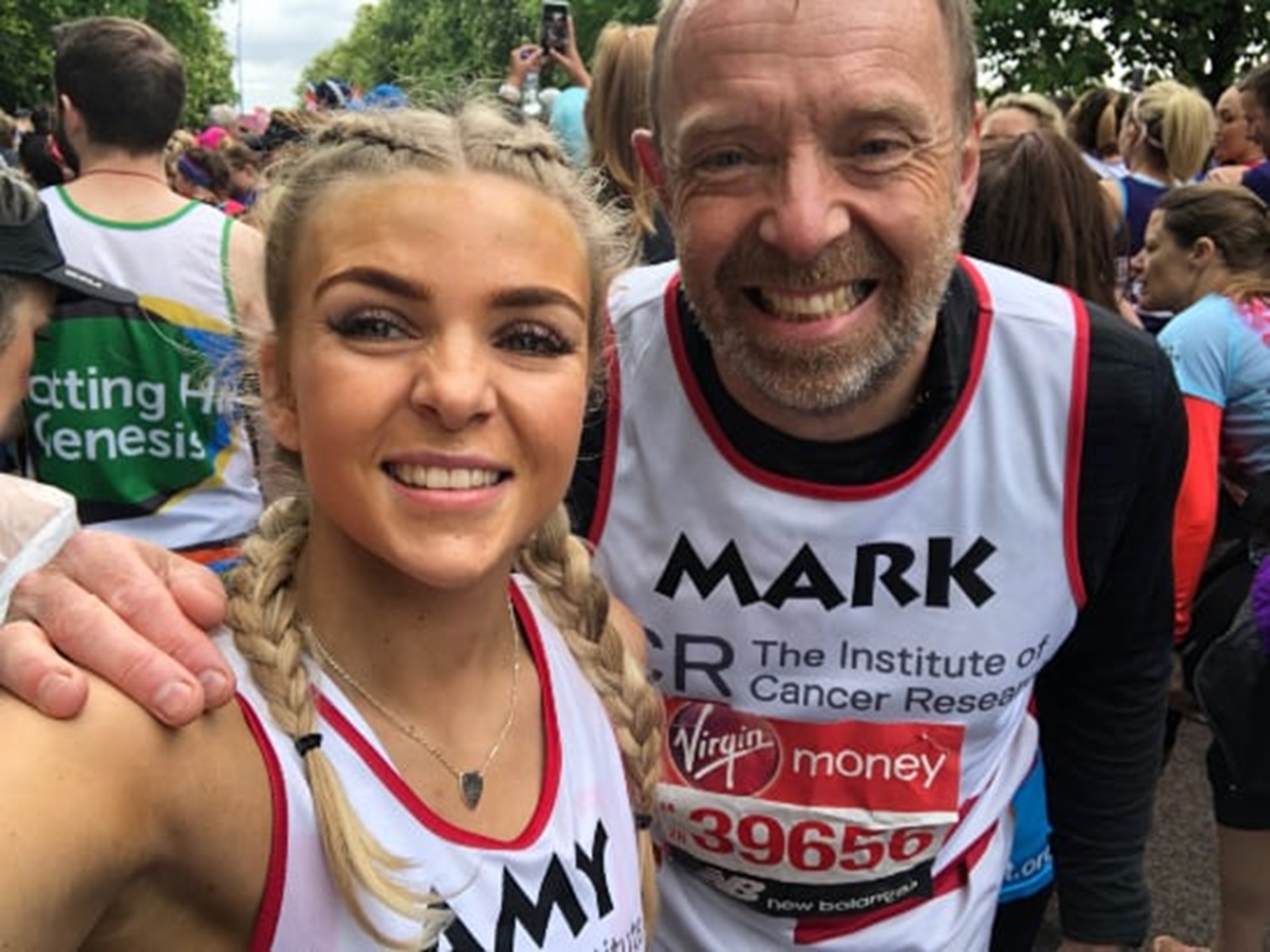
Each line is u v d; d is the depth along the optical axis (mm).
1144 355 1432
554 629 1199
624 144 2830
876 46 1182
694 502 1424
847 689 1465
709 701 1500
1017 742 1703
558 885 1049
